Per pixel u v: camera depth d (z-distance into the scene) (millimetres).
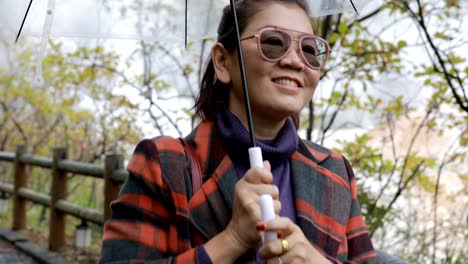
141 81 4945
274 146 1424
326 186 1472
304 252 1185
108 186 4102
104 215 4133
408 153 4152
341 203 1473
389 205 3873
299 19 1417
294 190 1437
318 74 1412
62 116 7992
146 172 1356
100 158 7414
